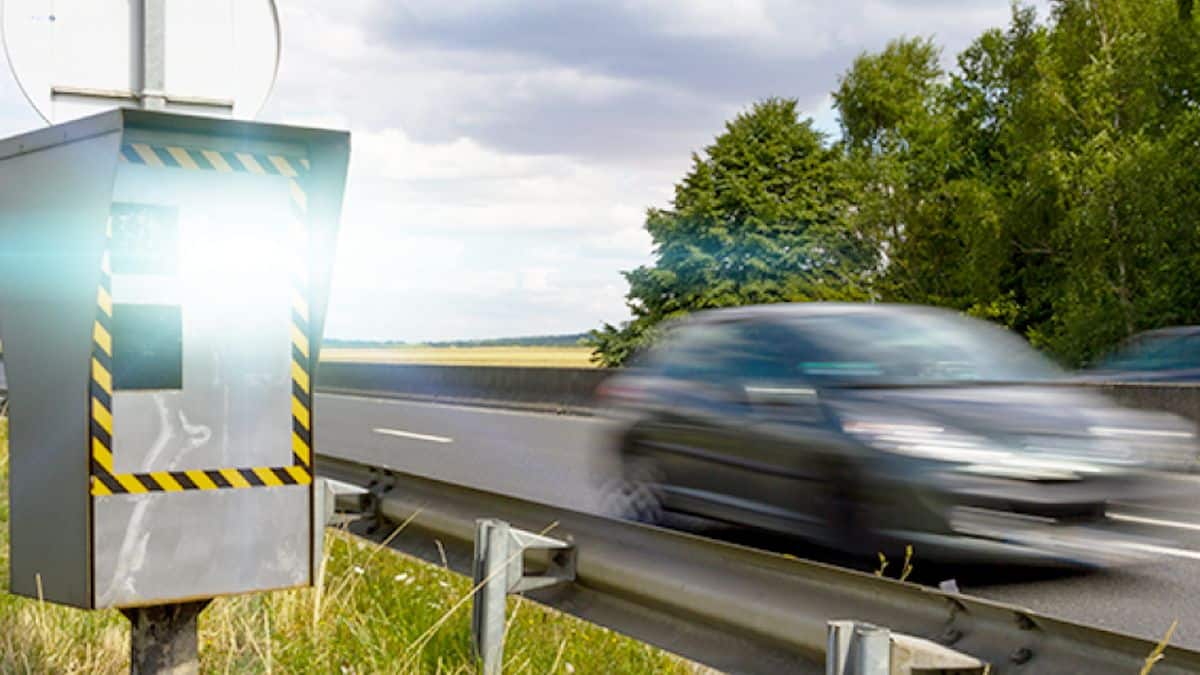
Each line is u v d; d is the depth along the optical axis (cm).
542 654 512
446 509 571
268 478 380
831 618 353
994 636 310
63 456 366
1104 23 4597
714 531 858
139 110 348
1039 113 4666
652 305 5706
